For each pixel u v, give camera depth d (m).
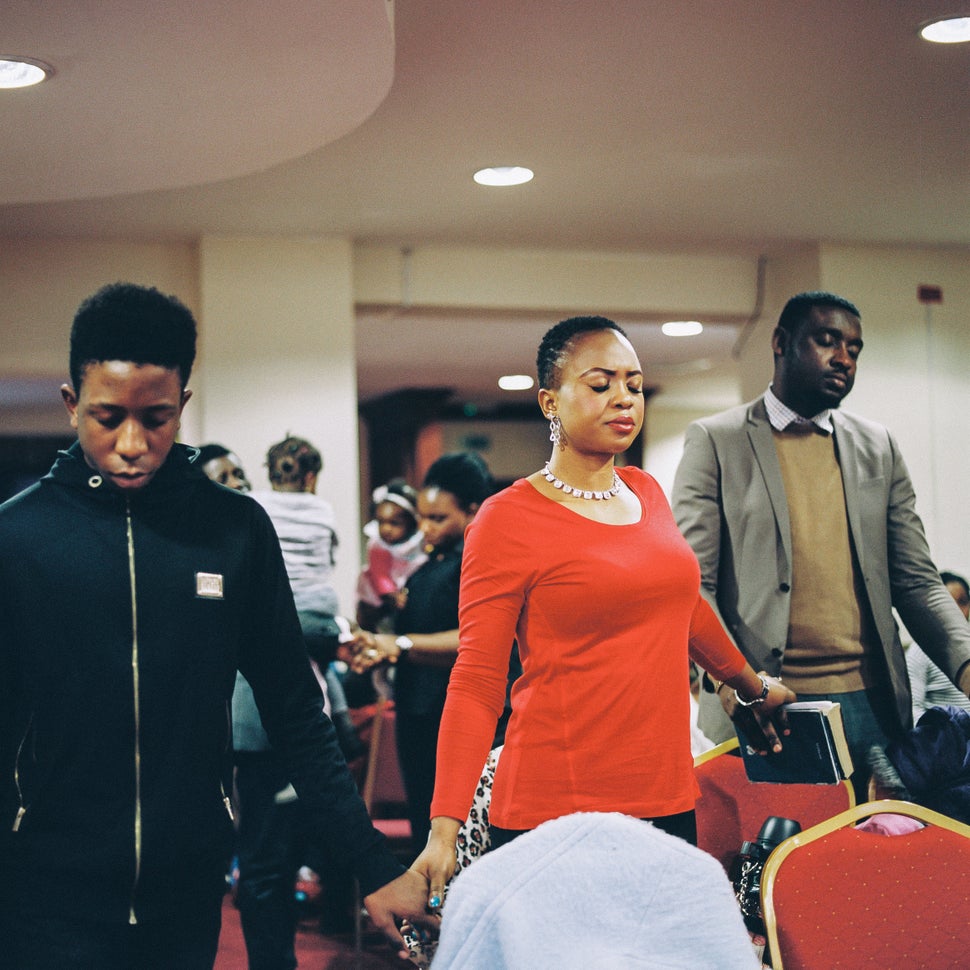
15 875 1.63
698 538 2.98
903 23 3.41
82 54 2.91
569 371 2.00
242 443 5.49
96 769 1.64
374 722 4.20
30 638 1.63
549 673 1.96
